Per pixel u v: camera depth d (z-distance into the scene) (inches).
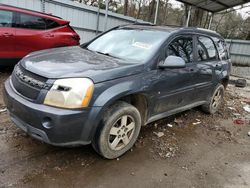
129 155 126.0
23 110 98.8
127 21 489.4
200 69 166.1
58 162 112.5
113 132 115.3
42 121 94.7
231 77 465.1
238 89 341.4
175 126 171.2
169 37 141.9
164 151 134.6
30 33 239.8
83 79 99.3
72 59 119.0
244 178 119.3
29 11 242.2
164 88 136.2
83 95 97.5
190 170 120.3
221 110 224.2
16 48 232.8
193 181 112.0
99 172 109.4
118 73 111.0
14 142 123.6
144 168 116.7
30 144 123.5
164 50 136.6
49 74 98.8
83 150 124.3
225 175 119.9
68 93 95.7
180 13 928.3
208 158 134.3
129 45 143.9
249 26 915.4
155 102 133.7
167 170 117.6
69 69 103.7
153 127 163.0
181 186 107.3
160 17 910.4
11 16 228.2
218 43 200.5
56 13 366.6
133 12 842.8
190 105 172.2
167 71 135.8
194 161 129.0
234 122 197.5
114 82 108.2
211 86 188.4
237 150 148.5
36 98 97.6
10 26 228.2
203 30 181.0
